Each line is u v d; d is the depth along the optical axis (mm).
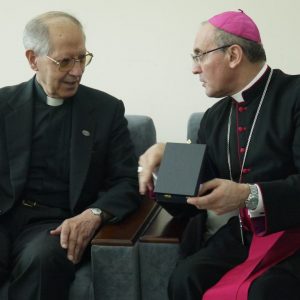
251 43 1937
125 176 2367
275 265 1786
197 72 2004
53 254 2037
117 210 2199
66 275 2062
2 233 2250
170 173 1819
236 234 2008
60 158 2340
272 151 1924
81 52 2240
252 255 1844
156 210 2322
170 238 2025
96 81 2955
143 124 2627
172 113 2926
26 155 2312
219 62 1939
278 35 2742
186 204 2080
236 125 2033
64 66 2225
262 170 1935
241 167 1996
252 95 1994
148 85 2916
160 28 2840
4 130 2344
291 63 2766
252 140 1969
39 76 2316
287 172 1923
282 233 1840
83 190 2355
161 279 2055
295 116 1899
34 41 2254
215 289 1760
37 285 2020
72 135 2336
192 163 1837
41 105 2375
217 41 1927
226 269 1868
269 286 1706
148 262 2053
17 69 3012
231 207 1782
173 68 2873
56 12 2312
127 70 2916
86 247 2172
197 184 1773
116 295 2049
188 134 2535
